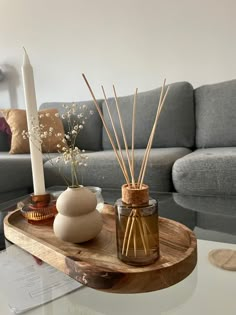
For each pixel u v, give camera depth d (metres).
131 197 0.54
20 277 0.63
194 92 1.96
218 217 0.89
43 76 2.77
